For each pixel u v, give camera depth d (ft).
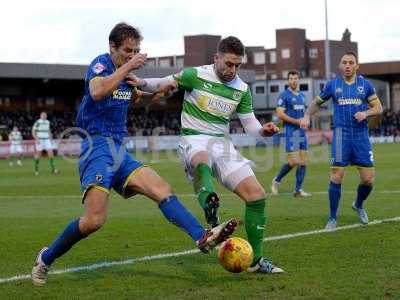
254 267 41.16
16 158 234.79
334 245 49.62
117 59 37.40
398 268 41.22
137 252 49.39
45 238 57.67
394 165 146.51
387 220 61.82
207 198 38.96
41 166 182.91
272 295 35.76
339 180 58.80
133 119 324.60
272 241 52.08
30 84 315.78
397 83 407.85
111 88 35.60
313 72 467.11
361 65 388.16
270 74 474.49
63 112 327.67
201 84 43.27
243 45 42.29
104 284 39.70
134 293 37.37
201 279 40.14
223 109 43.50
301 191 88.17
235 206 78.23
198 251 48.98
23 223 67.67
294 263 43.70
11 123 301.63
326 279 38.91
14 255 49.78
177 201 37.63
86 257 47.88
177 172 143.95
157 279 40.52
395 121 336.29
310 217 66.18
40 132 148.66
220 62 42.24
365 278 38.83
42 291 38.47
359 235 53.78
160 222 65.16
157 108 342.03
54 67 297.53
